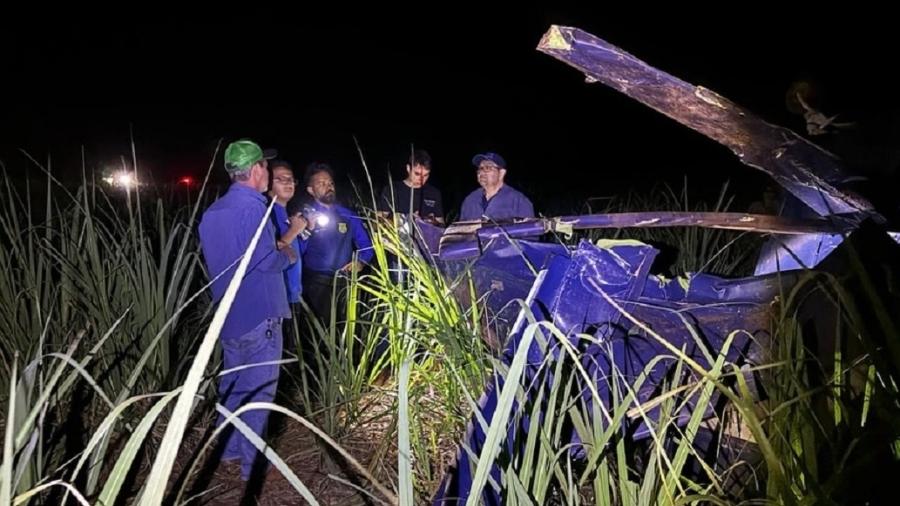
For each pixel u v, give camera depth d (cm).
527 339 184
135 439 170
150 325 434
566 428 293
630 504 235
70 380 245
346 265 531
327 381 441
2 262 454
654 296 298
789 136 282
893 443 226
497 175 556
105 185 646
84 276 443
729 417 306
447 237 337
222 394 401
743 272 611
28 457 225
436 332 371
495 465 265
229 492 371
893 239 273
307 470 390
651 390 299
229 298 154
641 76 262
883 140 322
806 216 334
